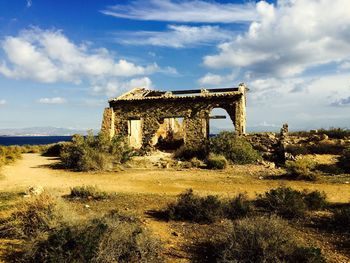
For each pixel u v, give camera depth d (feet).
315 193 37.78
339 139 91.15
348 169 62.03
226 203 35.32
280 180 54.54
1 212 34.58
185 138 100.73
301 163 59.67
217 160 69.05
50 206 29.76
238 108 96.27
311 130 104.58
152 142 105.29
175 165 74.28
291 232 28.12
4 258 24.20
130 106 107.55
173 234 29.63
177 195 43.80
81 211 35.63
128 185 52.11
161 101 104.12
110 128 107.24
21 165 78.18
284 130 88.22
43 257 22.59
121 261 23.45
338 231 29.35
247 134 94.12
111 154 75.46
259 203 37.58
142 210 36.76
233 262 22.63
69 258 22.34
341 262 23.71
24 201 32.91
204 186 50.70
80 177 60.64
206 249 26.53
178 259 24.88
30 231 27.99
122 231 25.39
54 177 60.85
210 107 99.19
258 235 24.48
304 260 23.18
